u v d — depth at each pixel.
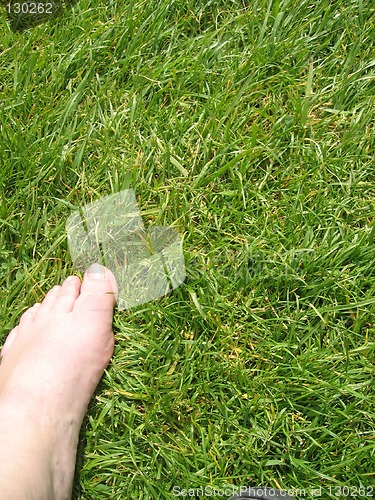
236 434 0.48
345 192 0.52
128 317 0.50
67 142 0.54
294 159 0.53
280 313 0.50
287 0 0.56
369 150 0.53
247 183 0.52
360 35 0.56
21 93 0.56
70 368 0.49
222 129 0.54
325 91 0.55
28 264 0.52
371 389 0.48
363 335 0.50
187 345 0.49
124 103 0.55
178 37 0.58
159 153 0.53
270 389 0.48
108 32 0.57
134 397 0.48
